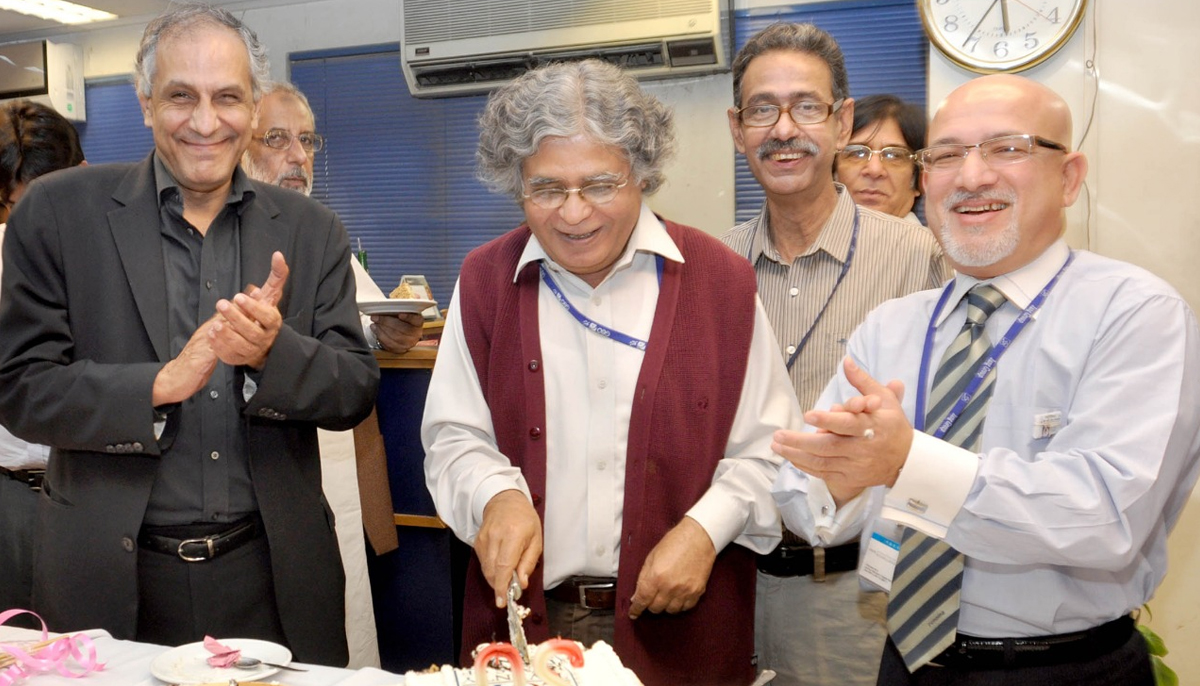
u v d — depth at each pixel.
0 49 6.01
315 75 5.62
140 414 1.47
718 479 1.51
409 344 2.54
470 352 1.60
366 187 5.61
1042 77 2.99
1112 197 2.98
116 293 1.59
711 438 1.50
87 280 1.58
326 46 5.53
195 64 1.54
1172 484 1.15
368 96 5.53
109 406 1.47
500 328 1.56
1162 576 1.27
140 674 1.26
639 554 1.46
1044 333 1.25
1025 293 1.28
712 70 4.55
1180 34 2.86
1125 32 2.91
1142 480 1.09
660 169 1.46
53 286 1.58
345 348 1.71
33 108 2.31
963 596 1.25
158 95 1.56
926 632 1.24
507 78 4.75
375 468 2.56
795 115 1.84
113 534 1.53
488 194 5.34
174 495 1.58
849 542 1.84
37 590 1.61
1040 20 2.91
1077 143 2.98
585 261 1.43
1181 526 2.94
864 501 1.36
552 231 1.41
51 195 1.58
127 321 1.59
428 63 4.80
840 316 1.92
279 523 1.62
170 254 1.64
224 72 1.56
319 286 1.74
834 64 1.91
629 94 1.40
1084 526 1.10
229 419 1.61
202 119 1.54
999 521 1.12
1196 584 2.94
